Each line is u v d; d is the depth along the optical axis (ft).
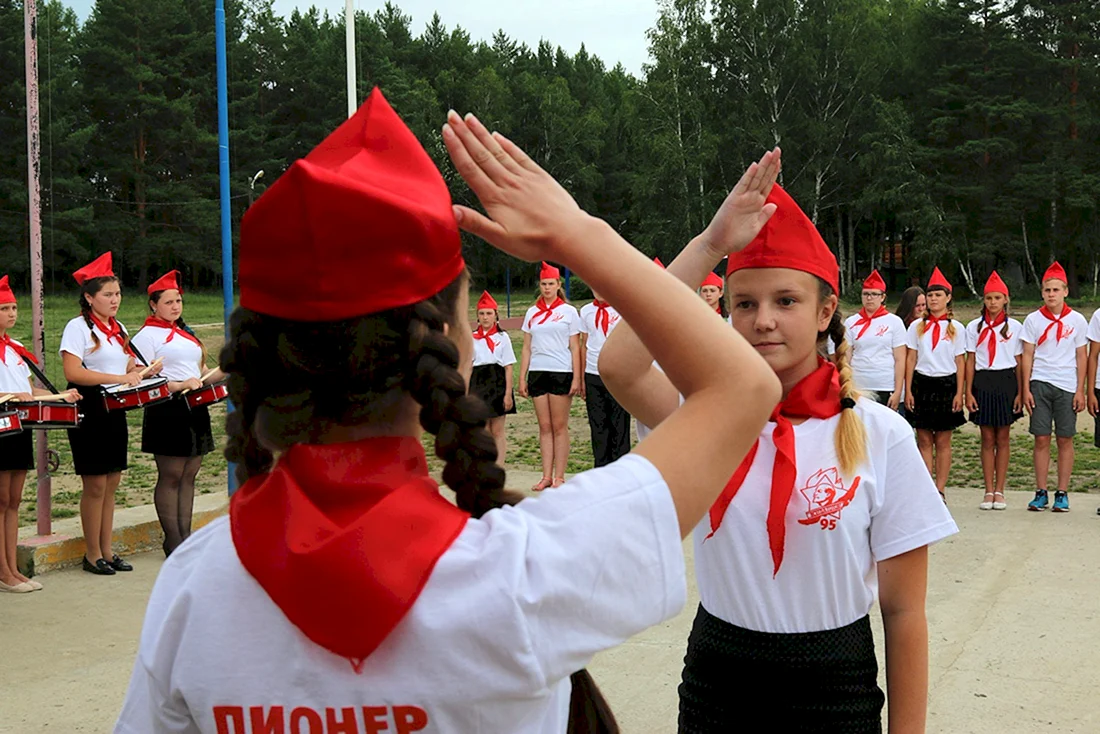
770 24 141.18
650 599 3.22
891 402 29.32
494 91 202.49
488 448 3.33
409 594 3.01
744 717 7.11
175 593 3.43
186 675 3.24
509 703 3.09
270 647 3.16
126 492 31.71
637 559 3.19
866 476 7.06
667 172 137.18
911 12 168.14
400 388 3.30
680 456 3.29
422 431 3.51
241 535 3.26
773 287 7.14
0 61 151.94
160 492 23.18
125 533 23.97
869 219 164.14
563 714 3.42
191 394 22.77
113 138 176.14
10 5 151.02
